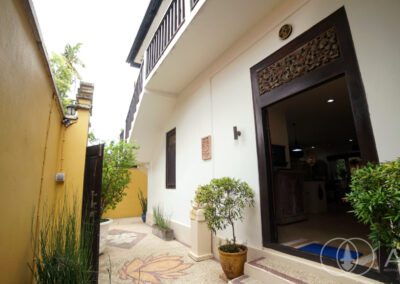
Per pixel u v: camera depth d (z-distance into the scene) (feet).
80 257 6.91
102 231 13.74
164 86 17.97
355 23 7.26
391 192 3.97
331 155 33.88
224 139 12.84
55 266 6.15
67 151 10.30
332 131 25.79
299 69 8.98
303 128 24.43
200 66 14.98
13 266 4.91
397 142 5.96
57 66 38.86
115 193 16.38
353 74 7.12
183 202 16.85
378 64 6.56
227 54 13.14
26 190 5.56
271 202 9.86
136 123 21.61
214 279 9.84
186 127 17.30
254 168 10.66
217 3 9.75
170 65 14.84
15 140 4.61
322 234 12.34
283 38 9.75
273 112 16.43
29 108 5.43
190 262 11.96
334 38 7.86
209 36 11.96
